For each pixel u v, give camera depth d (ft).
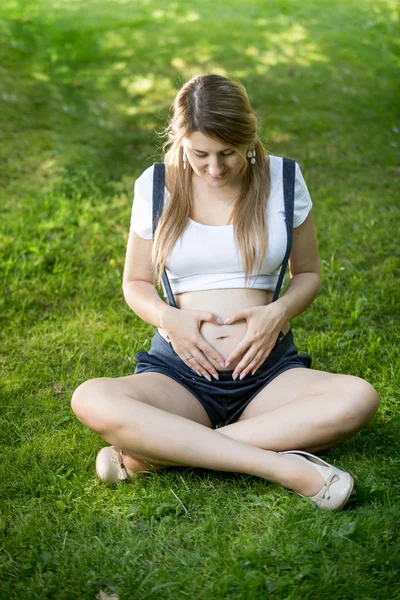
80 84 26.48
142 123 23.53
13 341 12.91
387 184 19.42
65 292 14.47
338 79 27.50
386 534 7.64
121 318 13.55
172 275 9.38
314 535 7.61
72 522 8.20
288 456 8.24
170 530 7.90
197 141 8.38
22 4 36.70
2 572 7.49
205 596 6.93
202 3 38.11
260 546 7.51
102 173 19.90
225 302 9.14
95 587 7.18
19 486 9.00
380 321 13.17
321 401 8.43
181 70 27.99
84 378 11.68
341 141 22.36
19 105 24.11
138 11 36.45
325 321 13.20
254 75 27.55
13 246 15.85
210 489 8.66
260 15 35.70
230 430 8.51
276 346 9.32
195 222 9.14
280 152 21.53
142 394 8.64
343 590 6.96
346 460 9.12
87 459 9.49
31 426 10.42
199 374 9.08
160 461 8.52
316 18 35.29
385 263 15.26
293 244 9.64
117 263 15.44
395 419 10.04
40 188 18.80
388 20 35.01
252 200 9.07
